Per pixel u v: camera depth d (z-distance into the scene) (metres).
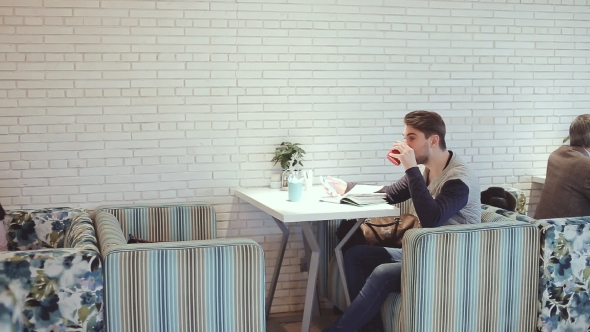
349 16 5.12
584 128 4.48
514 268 3.53
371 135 5.24
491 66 5.47
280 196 4.51
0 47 4.55
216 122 4.93
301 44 5.04
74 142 4.70
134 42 4.75
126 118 4.77
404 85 5.28
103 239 3.33
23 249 4.39
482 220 4.18
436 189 3.92
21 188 4.64
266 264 5.13
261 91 5.00
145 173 4.83
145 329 3.03
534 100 5.59
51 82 4.63
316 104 5.11
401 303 3.52
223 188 4.98
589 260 3.63
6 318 2.87
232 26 4.91
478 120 5.47
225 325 3.11
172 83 4.83
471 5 5.38
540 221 3.63
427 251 3.36
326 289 4.81
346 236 4.20
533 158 5.63
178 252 3.04
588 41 5.68
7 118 4.59
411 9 5.25
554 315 3.60
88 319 2.96
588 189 4.33
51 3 4.60
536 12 5.54
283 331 4.72
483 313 3.49
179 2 4.80
